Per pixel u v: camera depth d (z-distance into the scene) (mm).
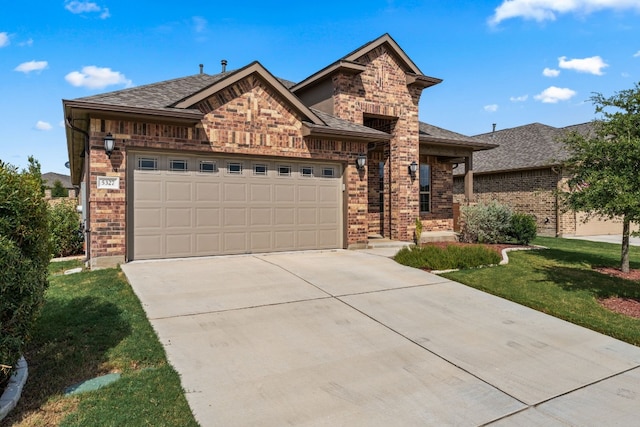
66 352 4355
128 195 8617
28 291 3414
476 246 10312
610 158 7336
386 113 13281
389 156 13953
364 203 11539
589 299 7086
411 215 13641
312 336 5129
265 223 10156
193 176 9273
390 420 3355
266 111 9945
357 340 5066
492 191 23266
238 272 8023
